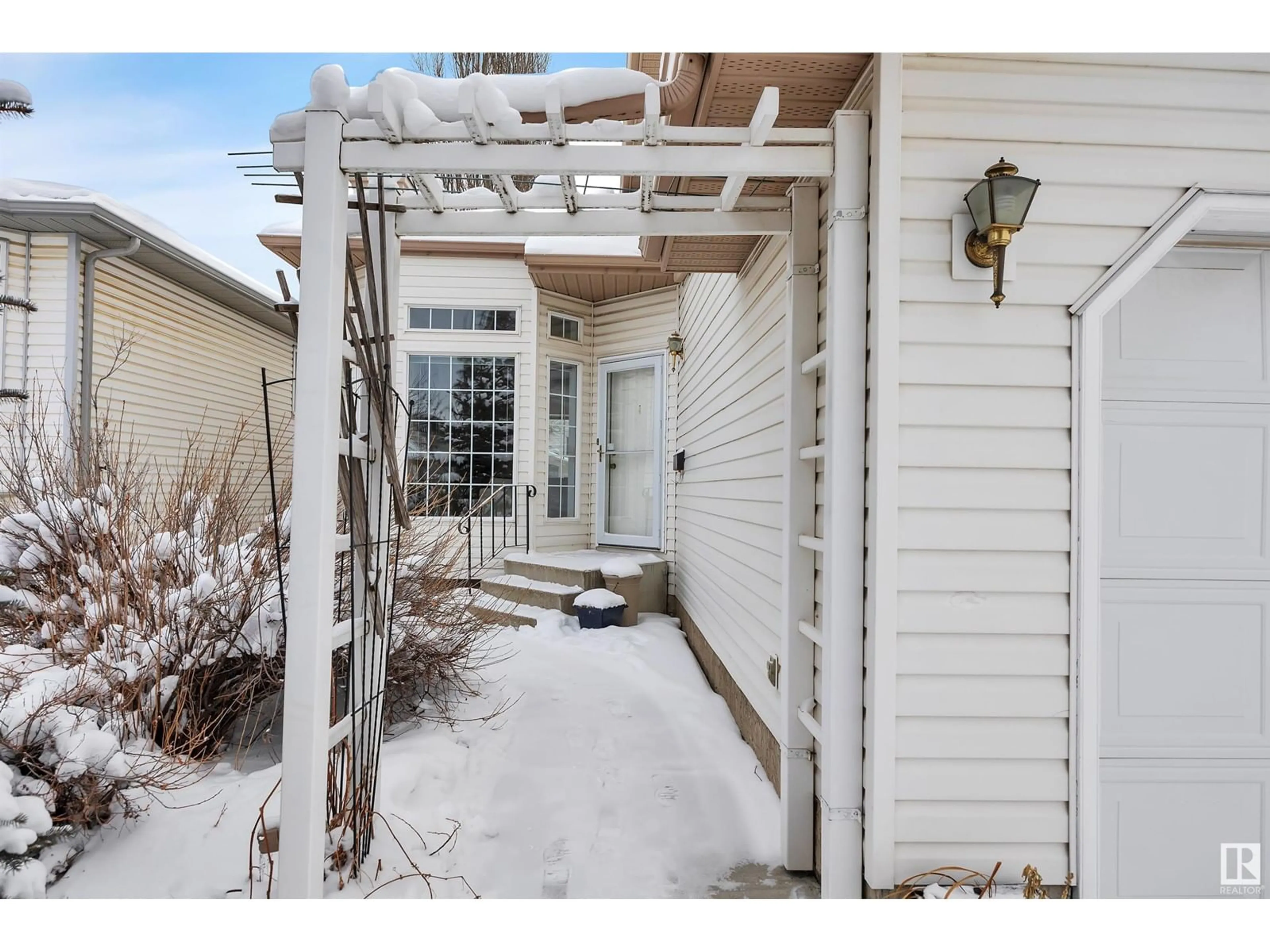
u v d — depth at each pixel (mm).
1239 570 2479
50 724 2232
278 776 2781
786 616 2516
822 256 2520
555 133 2031
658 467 7027
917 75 1997
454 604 4016
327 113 2016
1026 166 2008
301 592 1942
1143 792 2439
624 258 6375
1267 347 2516
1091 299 2006
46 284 6000
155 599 2980
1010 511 1998
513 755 3314
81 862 2201
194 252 6980
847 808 2020
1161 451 2492
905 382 1984
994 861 1964
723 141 2086
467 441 7406
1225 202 2023
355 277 2148
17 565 3104
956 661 1968
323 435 1959
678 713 3934
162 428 7461
